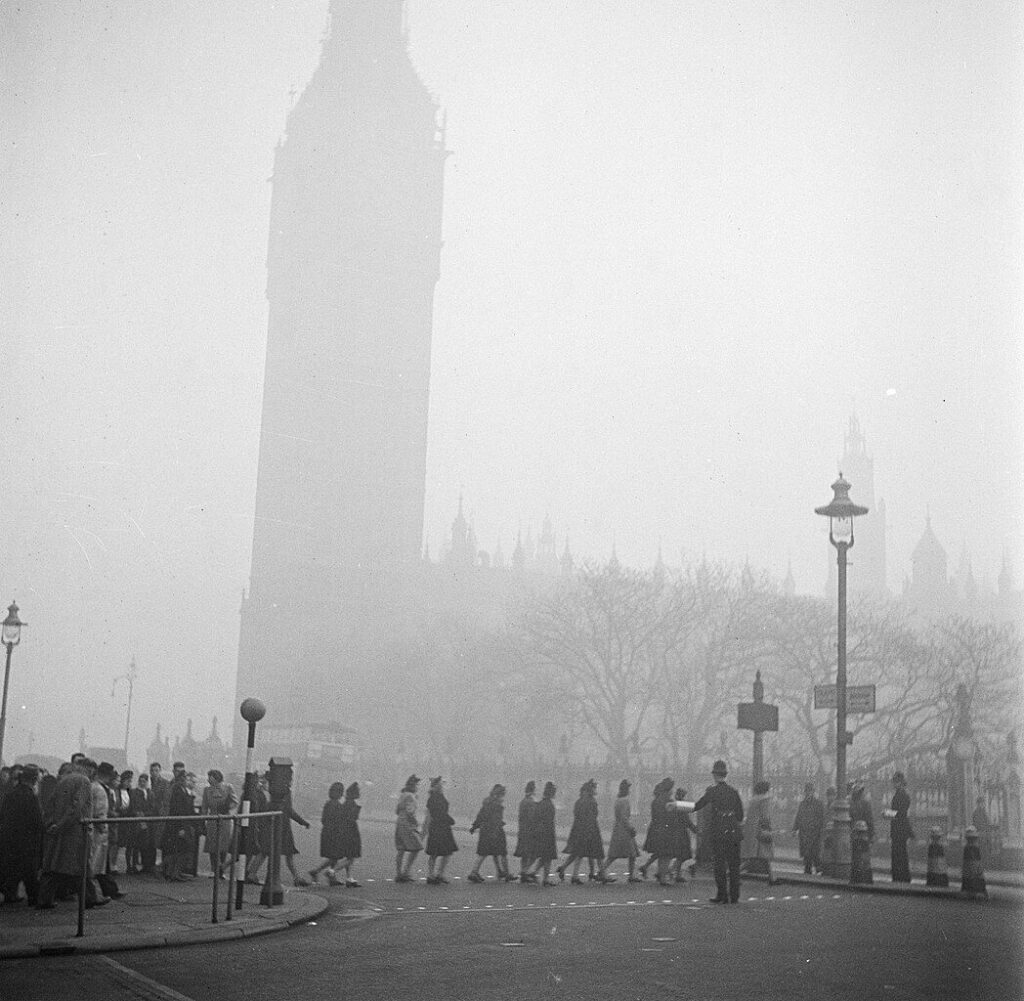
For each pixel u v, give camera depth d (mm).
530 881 25812
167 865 23797
